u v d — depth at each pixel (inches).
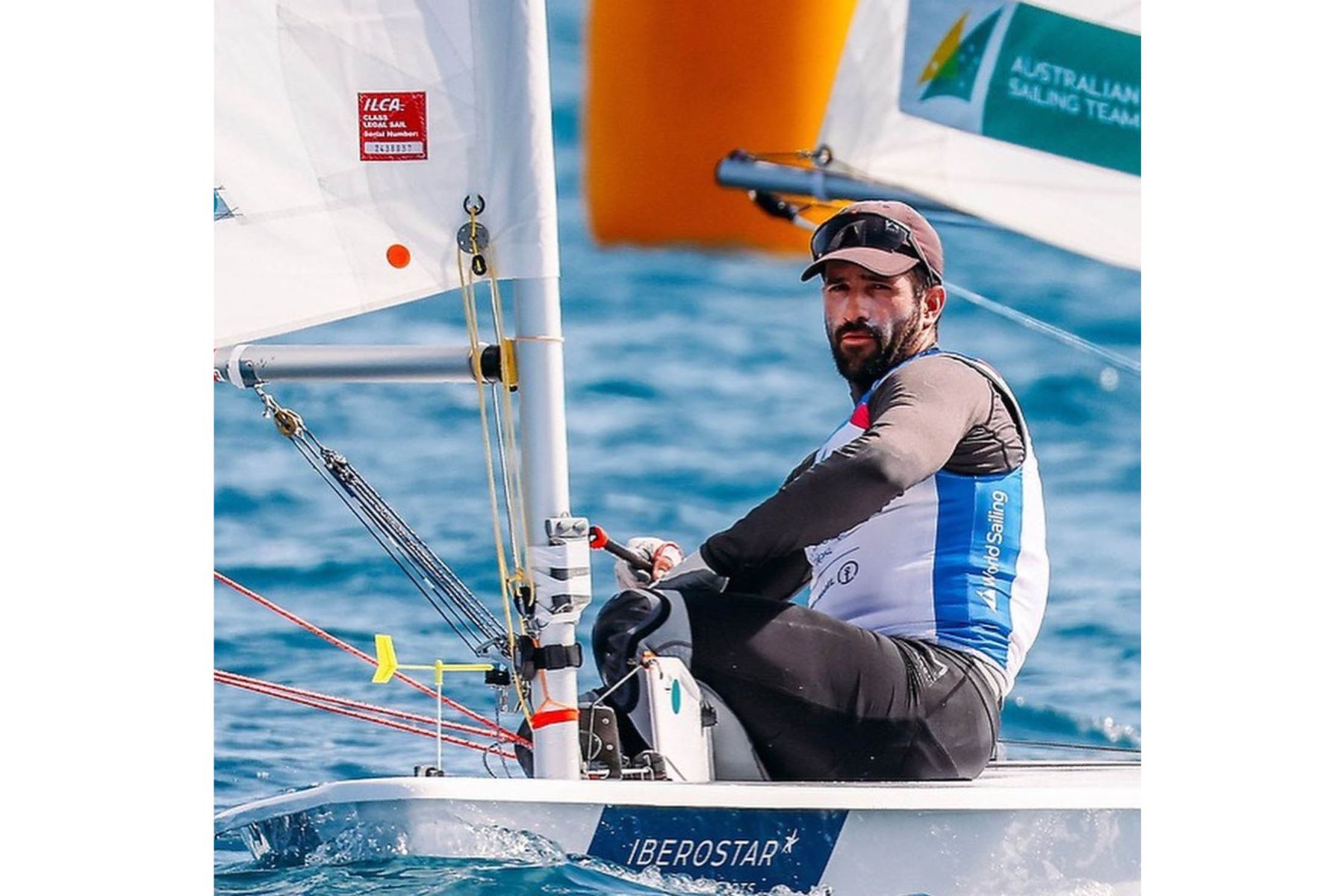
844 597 646.5
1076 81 658.8
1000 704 644.7
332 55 579.2
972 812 586.2
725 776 617.9
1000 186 662.5
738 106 733.3
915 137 665.0
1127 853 609.9
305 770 767.7
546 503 581.6
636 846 551.5
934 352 657.6
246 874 550.0
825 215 695.7
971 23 654.5
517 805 543.5
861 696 611.2
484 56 577.3
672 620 604.1
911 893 578.9
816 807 568.4
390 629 967.0
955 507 642.2
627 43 865.5
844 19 671.8
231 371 600.4
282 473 1163.3
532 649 578.9
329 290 586.6
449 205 581.9
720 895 556.4
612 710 596.1
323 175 582.9
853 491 608.7
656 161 930.7
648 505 1141.7
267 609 986.1
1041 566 660.7
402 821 538.0
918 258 658.2
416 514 1111.0
